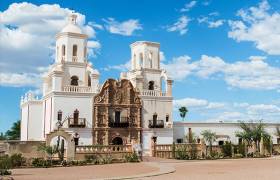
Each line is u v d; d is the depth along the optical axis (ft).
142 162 154.30
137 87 222.69
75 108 204.13
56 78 202.90
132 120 217.97
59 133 160.56
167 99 229.04
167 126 225.76
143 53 235.40
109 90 214.28
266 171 102.22
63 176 91.97
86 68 221.05
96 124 207.21
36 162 135.33
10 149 163.43
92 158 157.17
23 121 237.66
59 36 224.53
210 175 91.30
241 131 247.91
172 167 119.85
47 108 212.43
